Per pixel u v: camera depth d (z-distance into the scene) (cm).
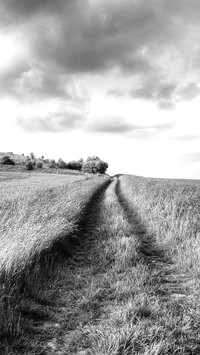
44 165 10319
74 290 486
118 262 596
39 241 569
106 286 499
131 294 444
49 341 344
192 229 788
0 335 330
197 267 562
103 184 3934
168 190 1705
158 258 685
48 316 402
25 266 471
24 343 333
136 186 2627
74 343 339
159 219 986
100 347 306
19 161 10519
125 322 357
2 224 668
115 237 791
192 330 353
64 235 711
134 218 1243
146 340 319
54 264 591
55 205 983
